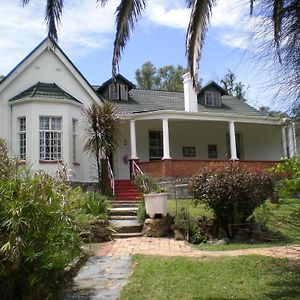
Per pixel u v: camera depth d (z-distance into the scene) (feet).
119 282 25.55
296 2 16.78
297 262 27.07
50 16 24.40
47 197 16.88
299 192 22.77
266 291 21.95
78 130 71.92
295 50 16.98
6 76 69.67
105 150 67.46
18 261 15.15
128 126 81.51
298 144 19.97
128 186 68.80
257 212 43.14
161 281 24.68
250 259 29.99
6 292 16.31
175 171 72.13
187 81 82.94
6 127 68.85
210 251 35.37
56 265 16.70
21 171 18.72
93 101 76.89
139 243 40.37
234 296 21.16
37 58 72.95
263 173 41.32
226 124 90.84
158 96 95.96
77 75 75.61
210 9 21.24
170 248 37.52
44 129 68.28
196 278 25.16
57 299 19.51
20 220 15.48
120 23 24.32
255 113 93.15
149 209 45.29
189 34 21.56
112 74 25.08
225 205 40.88
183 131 87.15
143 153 83.15
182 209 44.19
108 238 42.09
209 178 41.63
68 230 17.72
